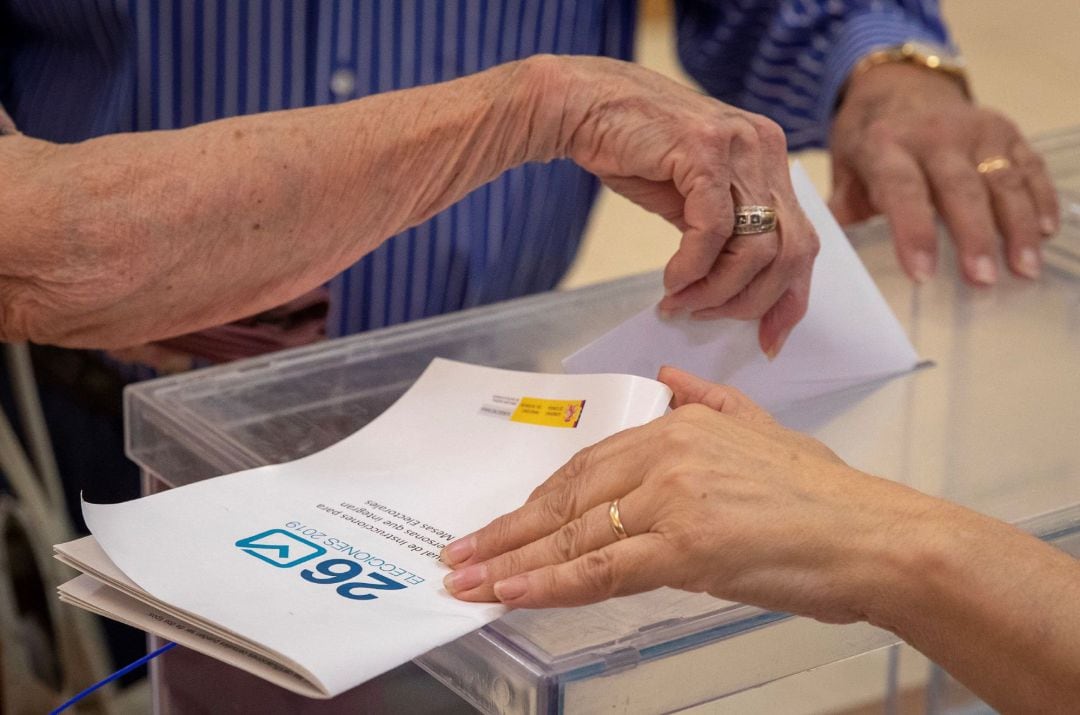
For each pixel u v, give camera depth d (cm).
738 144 156
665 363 158
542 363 163
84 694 148
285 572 143
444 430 154
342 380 161
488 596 142
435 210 158
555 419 152
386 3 178
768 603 142
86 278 151
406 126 155
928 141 180
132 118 177
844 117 186
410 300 184
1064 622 140
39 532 185
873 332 163
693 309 158
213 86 178
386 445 154
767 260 157
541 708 139
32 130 182
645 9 390
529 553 142
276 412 158
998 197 178
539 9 183
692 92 158
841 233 163
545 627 141
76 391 182
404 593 142
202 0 175
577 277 254
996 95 346
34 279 152
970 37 397
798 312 159
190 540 145
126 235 151
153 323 155
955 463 154
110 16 175
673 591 144
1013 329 169
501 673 140
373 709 145
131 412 159
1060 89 351
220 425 156
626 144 156
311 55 178
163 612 142
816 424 159
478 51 182
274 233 154
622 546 140
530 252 188
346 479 151
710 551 140
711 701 144
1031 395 161
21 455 186
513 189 184
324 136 154
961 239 176
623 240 266
